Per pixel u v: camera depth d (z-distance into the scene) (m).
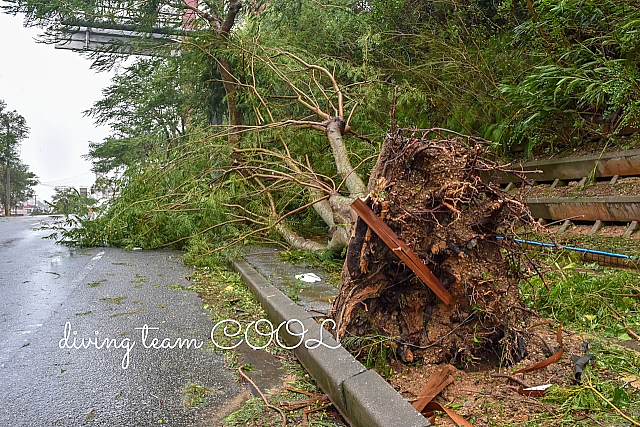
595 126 6.58
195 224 8.14
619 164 6.02
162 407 2.52
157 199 7.96
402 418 2.04
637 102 5.27
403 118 8.55
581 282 3.89
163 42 10.94
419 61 9.11
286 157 7.26
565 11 5.93
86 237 9.33
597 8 5.68
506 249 2.89
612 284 3.87
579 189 6.45
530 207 7.05
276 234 7.98
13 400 2.59
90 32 12.02
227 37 9.45
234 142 8.66
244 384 2.83
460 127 8.45
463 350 2.79
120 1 10.20
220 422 2.37
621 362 2.72
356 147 7.84
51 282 5.77
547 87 6.45
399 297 2.88
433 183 2.85
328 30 10.23
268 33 9.90
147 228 8.46
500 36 8.36
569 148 7.10
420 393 2.45
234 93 9.89
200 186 7.86
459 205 2.81
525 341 2.94
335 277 5.45
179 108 13.87
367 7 12.20
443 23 9.06
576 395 2.35
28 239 10.96
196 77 11.27
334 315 3.22
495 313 2.77
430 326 2.86
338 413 2.47
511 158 8.10
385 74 9.22
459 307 2.82
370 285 2.91
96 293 5.17
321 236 8.48
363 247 2.88
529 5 6.43
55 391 2.71
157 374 2.97
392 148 2.98
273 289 4.71
